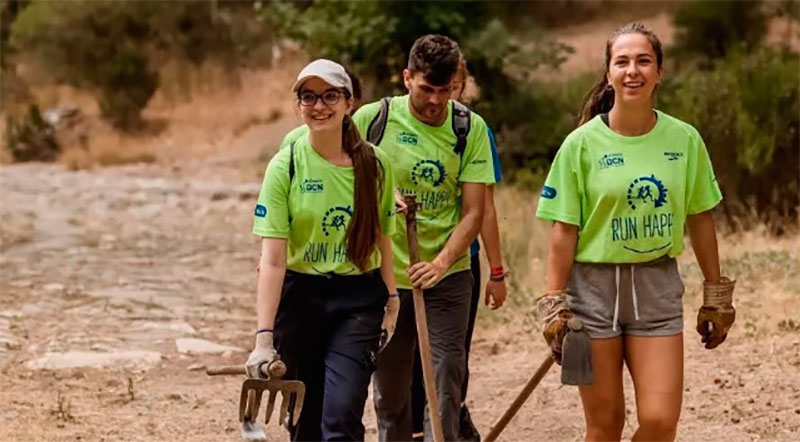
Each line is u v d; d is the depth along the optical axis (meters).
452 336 14.09
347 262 12.28
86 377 20.22
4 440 16.23
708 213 11.84
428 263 13.23
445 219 14.03
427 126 13.77
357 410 12.13
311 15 49.28
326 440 12.09
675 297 11.67
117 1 79.81
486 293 14.69
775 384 17.75
